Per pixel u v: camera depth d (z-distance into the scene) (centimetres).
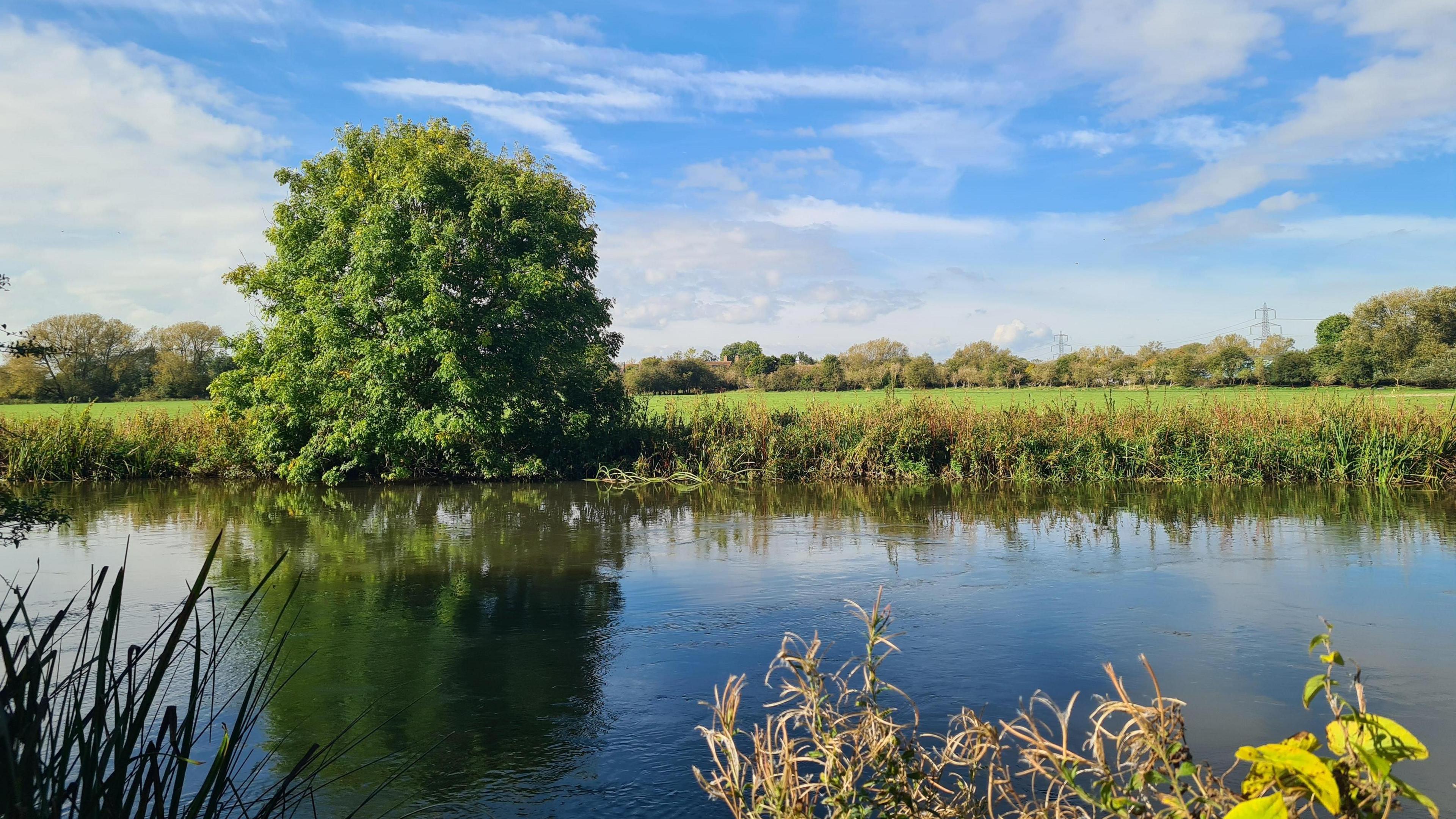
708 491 1819
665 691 588
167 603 809
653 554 1073
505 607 812
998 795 411
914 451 2056
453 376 1833
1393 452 1767
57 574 934
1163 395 2298
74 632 694
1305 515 1351
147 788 236
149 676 247
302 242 2000
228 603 815
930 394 2466
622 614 786
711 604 822
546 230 2050
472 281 1952
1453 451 1775
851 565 998
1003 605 805
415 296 1864
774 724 520
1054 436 1994
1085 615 765
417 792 442
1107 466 1934
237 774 452
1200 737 496
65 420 2139
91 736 224
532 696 579
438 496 1719
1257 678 595
